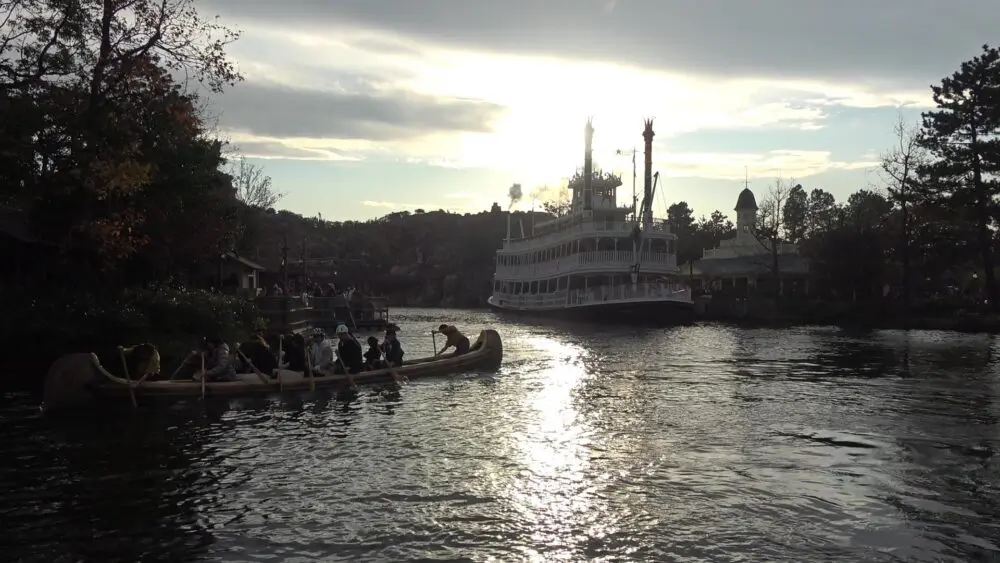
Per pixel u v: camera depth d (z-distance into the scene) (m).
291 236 132.62
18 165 19.92
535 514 9.36
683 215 144.88
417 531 8.73
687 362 27.80
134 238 24.80
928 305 56.81
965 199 55.03
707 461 12.08
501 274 82.25
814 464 11.90
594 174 66.38
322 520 9.09
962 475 11.26
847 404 17.80
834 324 57.06
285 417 15.70
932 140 57.56
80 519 9.05
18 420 15.13
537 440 13.58
